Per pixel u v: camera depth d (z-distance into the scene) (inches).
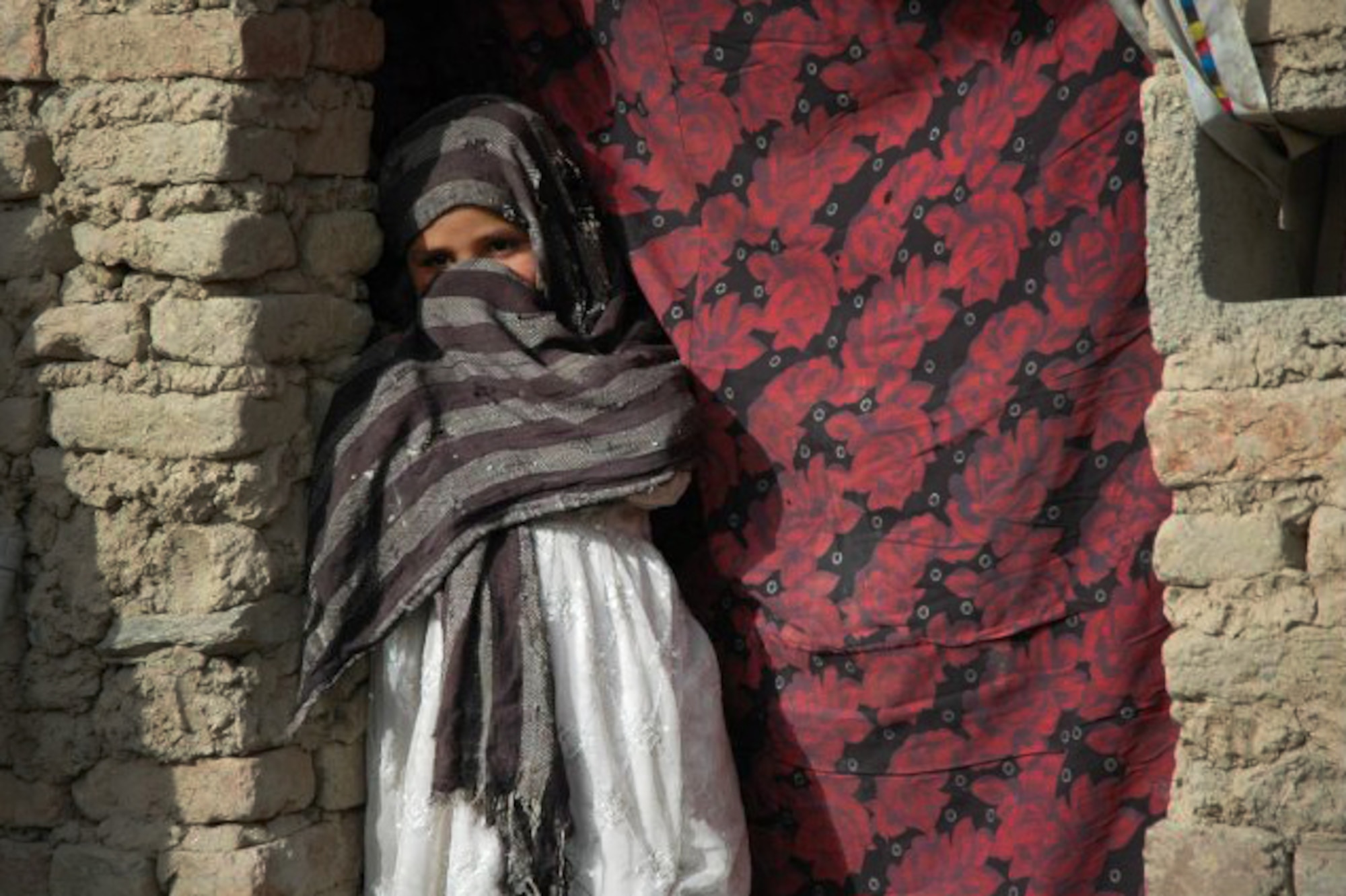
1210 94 219.9
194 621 261.4
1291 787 220.1
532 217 274.1
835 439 269.7
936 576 263.1
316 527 266.5
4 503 272.2
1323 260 244.8
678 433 267.4
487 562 261.0
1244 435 221.1
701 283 278.5
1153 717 253.9
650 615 267.6
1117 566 253.9
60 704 268.5
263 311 262.4
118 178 265.0
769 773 276.4
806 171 271.9
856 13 265.7
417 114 299.4
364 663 272.2
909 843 268.4
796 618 271.6
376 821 270.1
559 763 254.8
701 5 275.0
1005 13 257.9
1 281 272.2
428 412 265.9
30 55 267.4
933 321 263.6
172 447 261.9
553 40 286.0
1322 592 217.9
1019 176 257.0
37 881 269.6
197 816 263.1
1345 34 214.8
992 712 261.7
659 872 257.4
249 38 260.1
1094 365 253.9
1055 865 258.2
